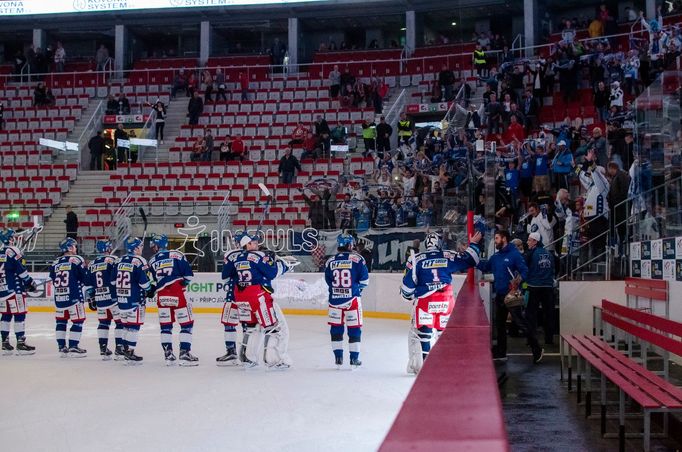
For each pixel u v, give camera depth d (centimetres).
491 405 215
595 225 1376
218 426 682
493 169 1447
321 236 1889
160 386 908
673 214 989
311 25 3394
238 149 2534
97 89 3159
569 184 1708
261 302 1019
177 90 3069
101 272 1151
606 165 1630
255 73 3228
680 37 2028
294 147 2566
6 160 2730
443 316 930
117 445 616
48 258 2103
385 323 1694
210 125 2783
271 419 711
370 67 3141
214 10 3253
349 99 2819
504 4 3073
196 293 2016
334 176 2383
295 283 1922
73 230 2050
